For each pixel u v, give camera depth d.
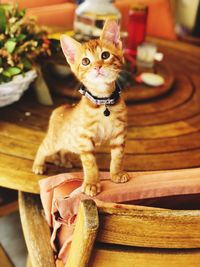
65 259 0.48
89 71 0.45
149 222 0.33
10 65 0.60
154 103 0.73
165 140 0.63
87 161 0.46
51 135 0.51
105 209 0.32
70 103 0.71
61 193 0.45
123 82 0.75
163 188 0.43
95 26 0.86
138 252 0.37
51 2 1.33
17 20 0.65
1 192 0.78
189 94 0.78
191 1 1.66
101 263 0.38
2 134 0.60
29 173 0.53
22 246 0.89
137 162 0.57
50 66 0.74
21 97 0.71
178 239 0.35
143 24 0.89
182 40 1.45
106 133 0.46
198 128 0.67
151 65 0.87
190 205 0.46
